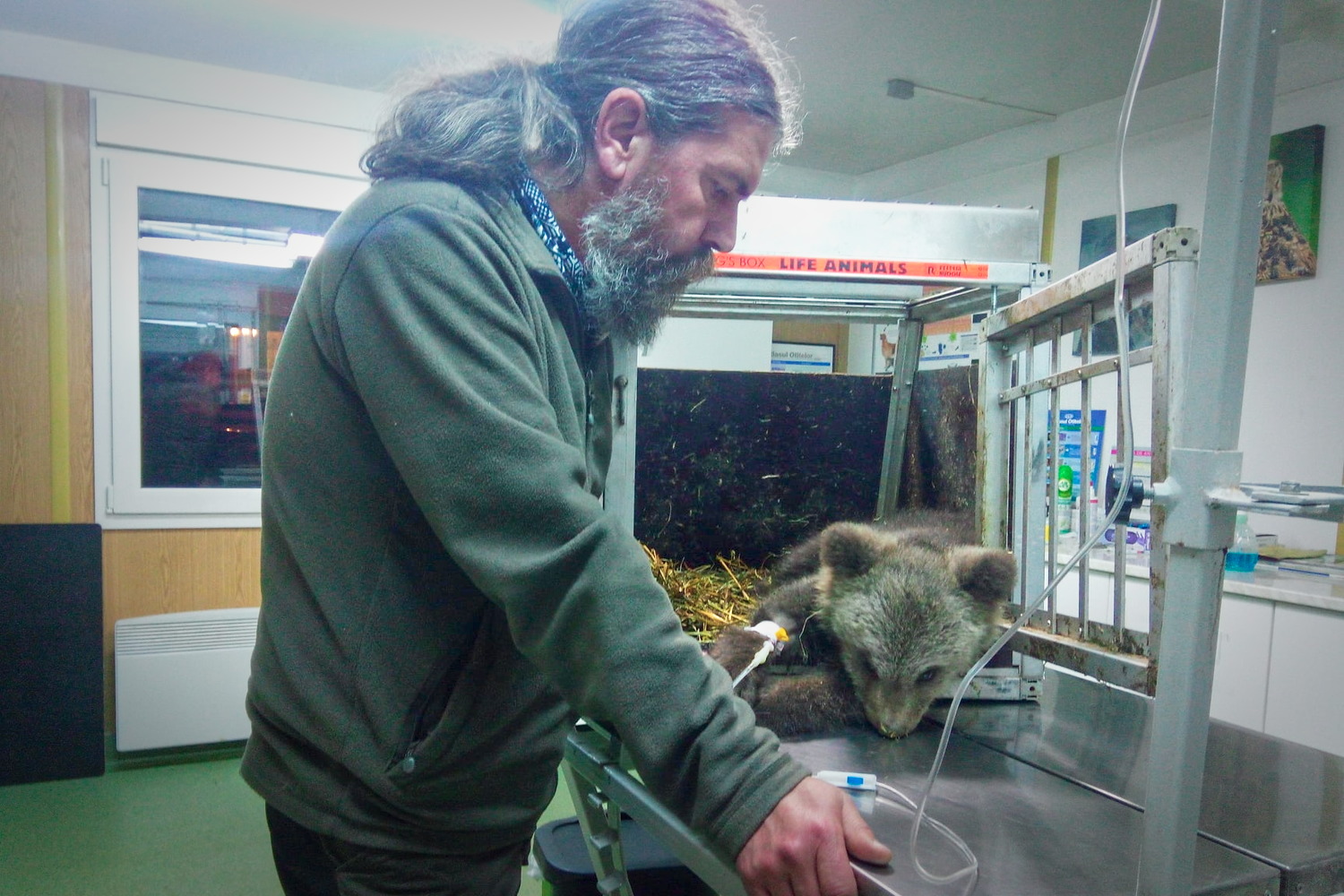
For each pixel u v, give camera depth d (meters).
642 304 1.37
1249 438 3.84
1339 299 3.52
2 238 3.85
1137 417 3.46
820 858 0.95
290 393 1.22
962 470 2.30
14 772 3.92
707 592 2.43
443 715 1.18
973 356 2.24
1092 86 4.12
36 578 3.94
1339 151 3.52
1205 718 0.88
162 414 4.20
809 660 1.90
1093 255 4.44
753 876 0.96
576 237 1.33
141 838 3.45
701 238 1.40
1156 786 0.91
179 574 4.24
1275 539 3.83
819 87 4.22
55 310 3.95
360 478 1.18
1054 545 1.83
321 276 1.17
